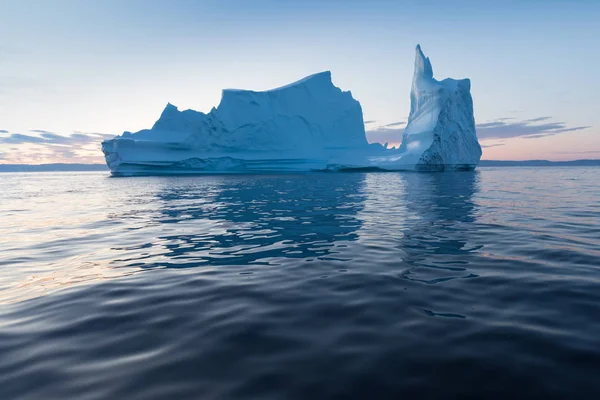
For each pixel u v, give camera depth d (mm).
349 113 45625
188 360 2150
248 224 7641
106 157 39688
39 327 2676
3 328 2668
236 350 2264
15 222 8742
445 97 35000
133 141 37656
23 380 1962
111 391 1849
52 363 2145
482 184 20234
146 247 5617
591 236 5723
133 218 9055
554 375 1904
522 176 32469
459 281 3576
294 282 3666
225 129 40219
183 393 1816
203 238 6234
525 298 3059
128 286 3652
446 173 37094
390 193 14672
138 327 2646
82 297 3344
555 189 16266
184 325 2666
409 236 5980
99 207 11836
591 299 2998
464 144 37312
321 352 2215
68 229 7566
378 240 5723
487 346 2234
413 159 36156
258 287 3533
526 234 5965
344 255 4797
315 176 34531
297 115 43500
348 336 2426
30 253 5363
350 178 28922
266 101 42781
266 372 2000
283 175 38562
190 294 3369
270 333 2498
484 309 2842
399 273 3904
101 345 2367
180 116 41094
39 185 30750
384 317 2729
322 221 7809
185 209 10648
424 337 2381
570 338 2311
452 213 8664
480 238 5711
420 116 38812
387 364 2057
